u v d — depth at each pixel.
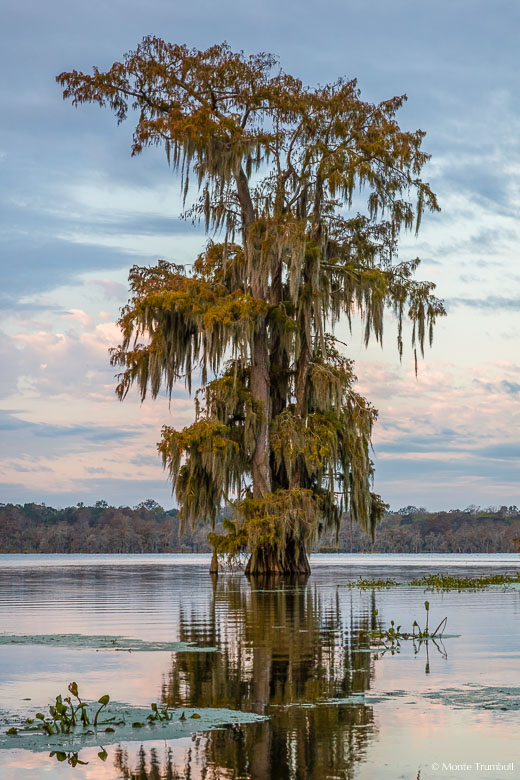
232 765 8.77
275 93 47.53
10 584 43.75
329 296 47.44
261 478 45.69
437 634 18.66
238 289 45.62
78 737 9.86
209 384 45.38
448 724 10.27
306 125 47.62
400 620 21.72
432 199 48.47
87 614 24.61
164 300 44.47
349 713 10.84
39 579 50.19
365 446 47.28
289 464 45.00
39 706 11.45
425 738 9.68
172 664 14.69
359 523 47.72
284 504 44.59
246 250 46.53
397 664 14.46
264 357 46.91
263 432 45.97
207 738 9.75
